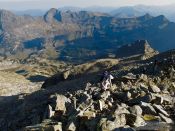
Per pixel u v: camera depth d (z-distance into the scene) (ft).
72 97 119.03
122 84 126.52
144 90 114.42
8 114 193.06
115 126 80.84
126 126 80.53
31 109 159.22
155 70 156.15
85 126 87.15
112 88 121.29
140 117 85.51
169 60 158.40
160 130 78.95
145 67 179.73
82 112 92.58
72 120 89.92
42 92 273.54
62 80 433.07
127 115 84.74
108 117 84.58
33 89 526.16
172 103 102.42
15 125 149.69
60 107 103.81
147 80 134.41
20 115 167.84
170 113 93.09
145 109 92.07
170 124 83.97
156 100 100.22
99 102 98.84
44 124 92.12
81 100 109.50
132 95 108.47
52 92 247.70
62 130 89.10
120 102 103.76
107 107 99.30
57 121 95.81
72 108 100.32
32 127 90.94
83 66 450.71
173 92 119.24
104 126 80.53
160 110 92.02
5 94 463.01
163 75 141.28
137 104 100.01
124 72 202.18
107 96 108.47
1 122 179.93
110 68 338.13
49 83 451.53
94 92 117.80
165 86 124.67
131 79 132.87
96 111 95.96
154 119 87.15
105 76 124.67
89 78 266.77
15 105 240.73
